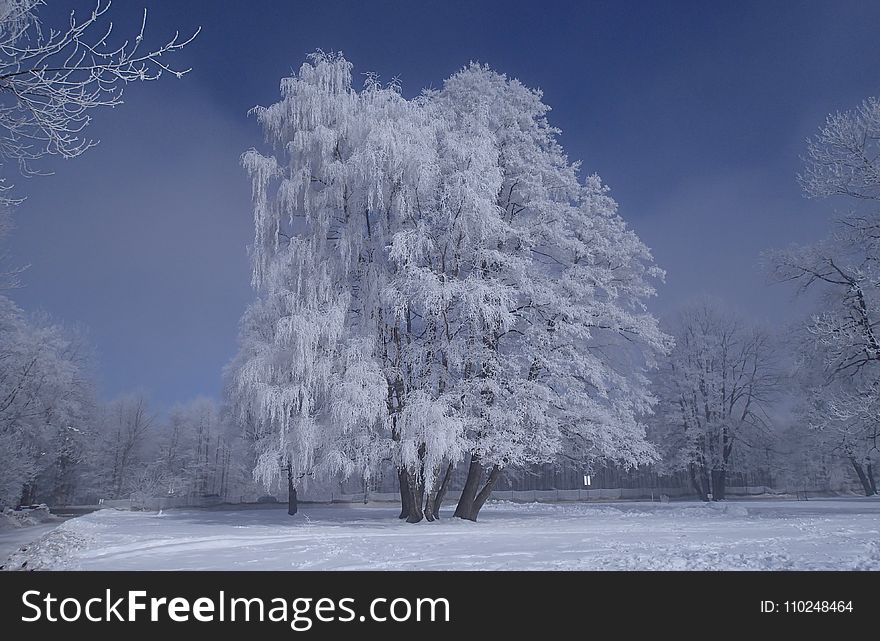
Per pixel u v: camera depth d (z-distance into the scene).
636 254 29.12
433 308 21.70
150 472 64.12
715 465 51.59
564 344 25.75
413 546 15.34
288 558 13.60
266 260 23.92
